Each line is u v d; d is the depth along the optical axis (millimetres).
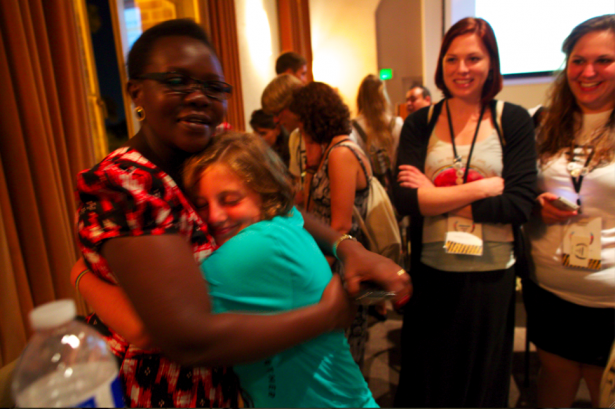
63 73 1379
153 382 609
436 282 1383
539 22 3668
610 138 1242
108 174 485
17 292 1174
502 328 1364
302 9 5309
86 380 433
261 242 542
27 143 1226
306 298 570
